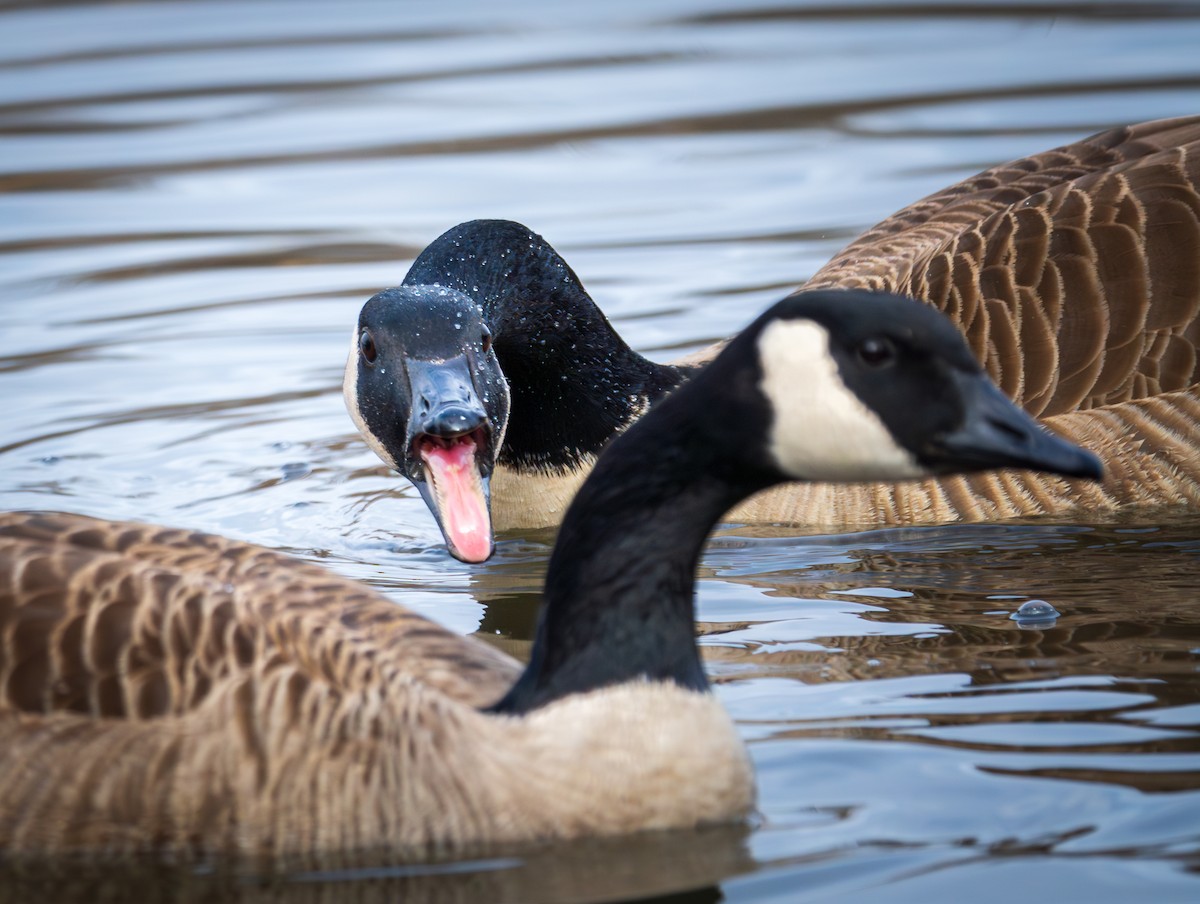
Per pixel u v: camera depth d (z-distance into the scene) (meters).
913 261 14.17
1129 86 25.47
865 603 11.48
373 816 8.15
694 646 8.48
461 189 22.56
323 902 7.81
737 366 8.13
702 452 8.20
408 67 28.97
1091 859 7.85
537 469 14.20
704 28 31.31
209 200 22.52
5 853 8.31
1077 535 12.81
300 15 33.44
